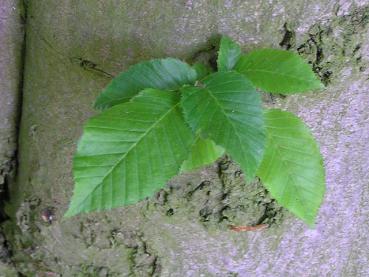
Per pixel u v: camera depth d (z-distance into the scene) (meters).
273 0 0.28
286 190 0.28
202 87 0.25
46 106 0.32
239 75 0.25
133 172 0.23
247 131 0.23
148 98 0.24
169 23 0.29
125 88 0.25
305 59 0.29
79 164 0.23
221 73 0.25
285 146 0.27
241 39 0.29
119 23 0.29
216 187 0.32
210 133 0.23
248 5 0.28
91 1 0.29
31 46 0.32
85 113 0.32
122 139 0.23
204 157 0.27
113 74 0.30
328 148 0.32
